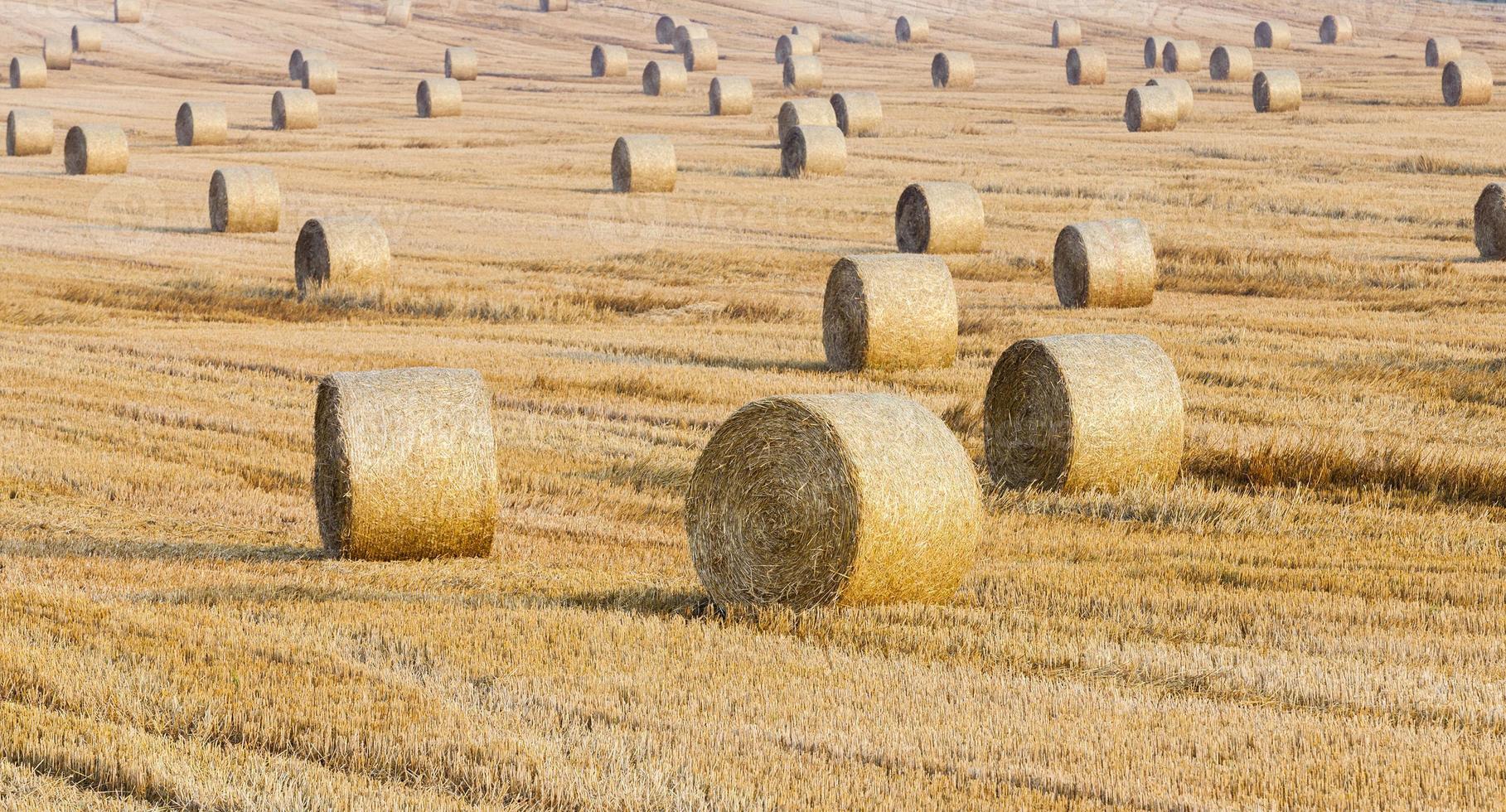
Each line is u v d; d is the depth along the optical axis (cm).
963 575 3231
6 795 2266
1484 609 3216
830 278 6203
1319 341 6594
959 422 5181
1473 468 4447
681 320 7700
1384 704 2608
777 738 2447
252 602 3206
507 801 2244
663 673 2756
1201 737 2447
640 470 4622
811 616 3089
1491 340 6556
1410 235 9712
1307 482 4506
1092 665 2811
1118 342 4469
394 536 3634
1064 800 2219
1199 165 13100
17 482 4366
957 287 8344
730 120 18112
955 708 2586
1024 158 13738
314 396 5675
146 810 2231
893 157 14025
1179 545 3816
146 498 4259
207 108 15750
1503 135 14588
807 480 3144
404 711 2548
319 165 13912
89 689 2633
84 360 6288
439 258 9269
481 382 3731
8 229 10350
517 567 3606
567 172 13450
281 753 2398
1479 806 2195
